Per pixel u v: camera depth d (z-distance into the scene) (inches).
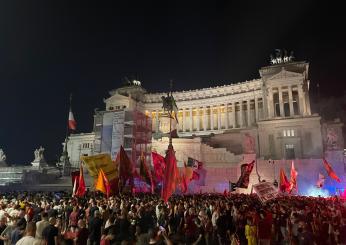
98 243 607.2
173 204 956.0
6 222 641.0
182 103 4512.8
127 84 4916.3
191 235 630.5
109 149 3051.2
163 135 3526.1
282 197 1553.9
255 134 3304.6
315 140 2965.1
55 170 3651.6
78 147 4308.6
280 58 3870.6
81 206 902.4
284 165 2460.6
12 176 3887.8
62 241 515.8
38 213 694.5
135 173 1364.4
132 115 3046.3
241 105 4111.7
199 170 2437.3
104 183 882.1
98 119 3417.8
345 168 2332.7
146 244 457.7
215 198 1406.3
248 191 2358.5
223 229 753.0
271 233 694.5
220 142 3580.2
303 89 3472.0
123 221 587.8
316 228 698.8
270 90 3548.2
